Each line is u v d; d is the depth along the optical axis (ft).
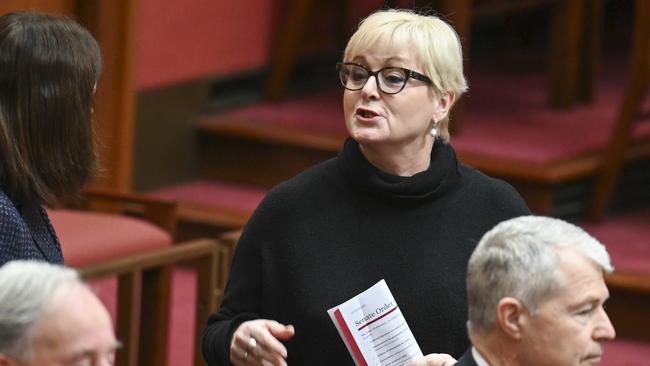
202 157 71.41
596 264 24.54
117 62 61.98
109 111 62.08
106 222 48.80
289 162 69.41
